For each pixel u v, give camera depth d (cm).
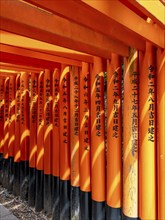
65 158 475
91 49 297
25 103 610
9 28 220
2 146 734
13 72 612
